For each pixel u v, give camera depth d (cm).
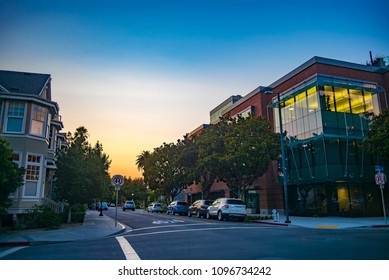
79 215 2239
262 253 826
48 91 2470
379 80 2739
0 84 1972
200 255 820
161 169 4341
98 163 2464
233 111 3853
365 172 2448
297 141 2673
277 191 2992
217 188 4162
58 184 2131
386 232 1323
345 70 2631
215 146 2700
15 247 1127
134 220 2458
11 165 1436
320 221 2036
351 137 2448
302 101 2677
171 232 1447
